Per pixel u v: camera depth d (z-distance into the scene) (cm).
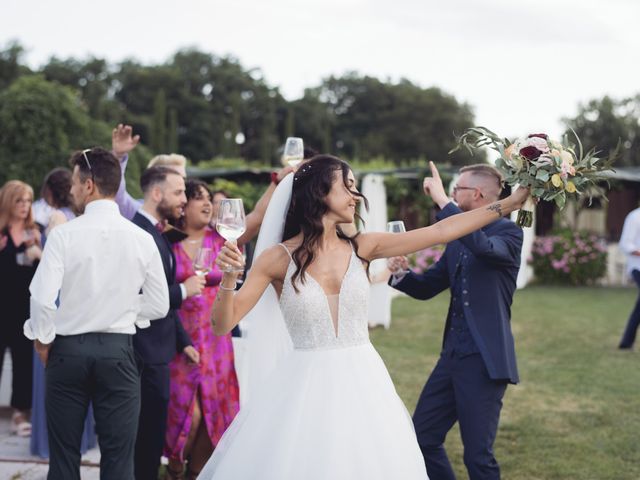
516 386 663
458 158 5688
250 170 1622
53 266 301
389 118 6006
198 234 414
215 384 399
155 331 366
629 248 831
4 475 427
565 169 271
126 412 314
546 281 1648
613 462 461
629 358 797
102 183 319
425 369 729
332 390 260
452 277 361
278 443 255
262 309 313
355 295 268
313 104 6050
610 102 4209
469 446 339
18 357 509
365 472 250
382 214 1034
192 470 411
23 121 1459
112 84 5512
